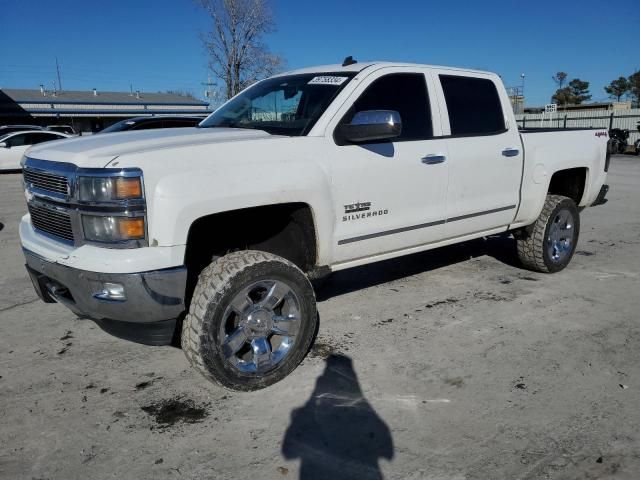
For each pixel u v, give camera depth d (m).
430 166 4.37
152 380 3.64
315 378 3.62
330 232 3.80
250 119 4.34
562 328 4.43
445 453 2.85
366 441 2.96
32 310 4.93
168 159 3.12
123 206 2.97
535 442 2.93
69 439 3.00
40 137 19.25
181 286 3.11
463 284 5.57
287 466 2.77
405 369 3.74
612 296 5.19
